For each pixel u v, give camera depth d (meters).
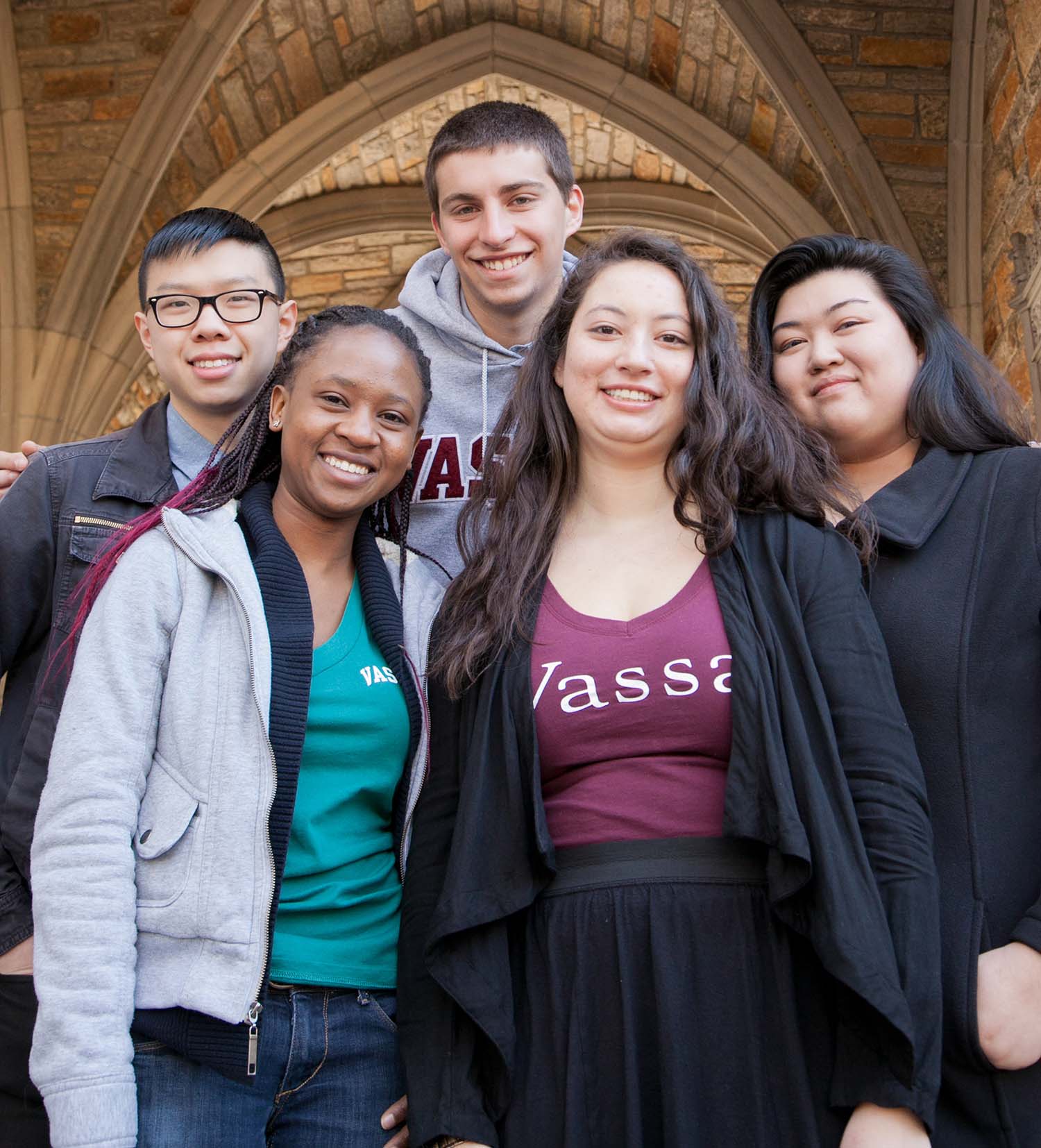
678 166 9.49
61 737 1.75
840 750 1.60
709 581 1.76
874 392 2.04
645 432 1.85
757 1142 1.50
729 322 1.91
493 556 1.87
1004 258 6.66
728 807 1.58
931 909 1.52
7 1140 1.92
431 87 9.06
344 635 1.92
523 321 2.71
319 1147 1.73
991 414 2.04
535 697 1.71
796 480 1.85
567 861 1.65
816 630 1.67
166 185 8.87
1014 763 1.71
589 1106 1.55
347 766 1.85
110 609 1.80
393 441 1.95
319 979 1.76
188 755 1.74
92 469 2.30
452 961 1.61
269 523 1.92
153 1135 1.63
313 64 8.86
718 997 1.56
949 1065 1.61
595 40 8.90
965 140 7.15
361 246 10.88
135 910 1.69
